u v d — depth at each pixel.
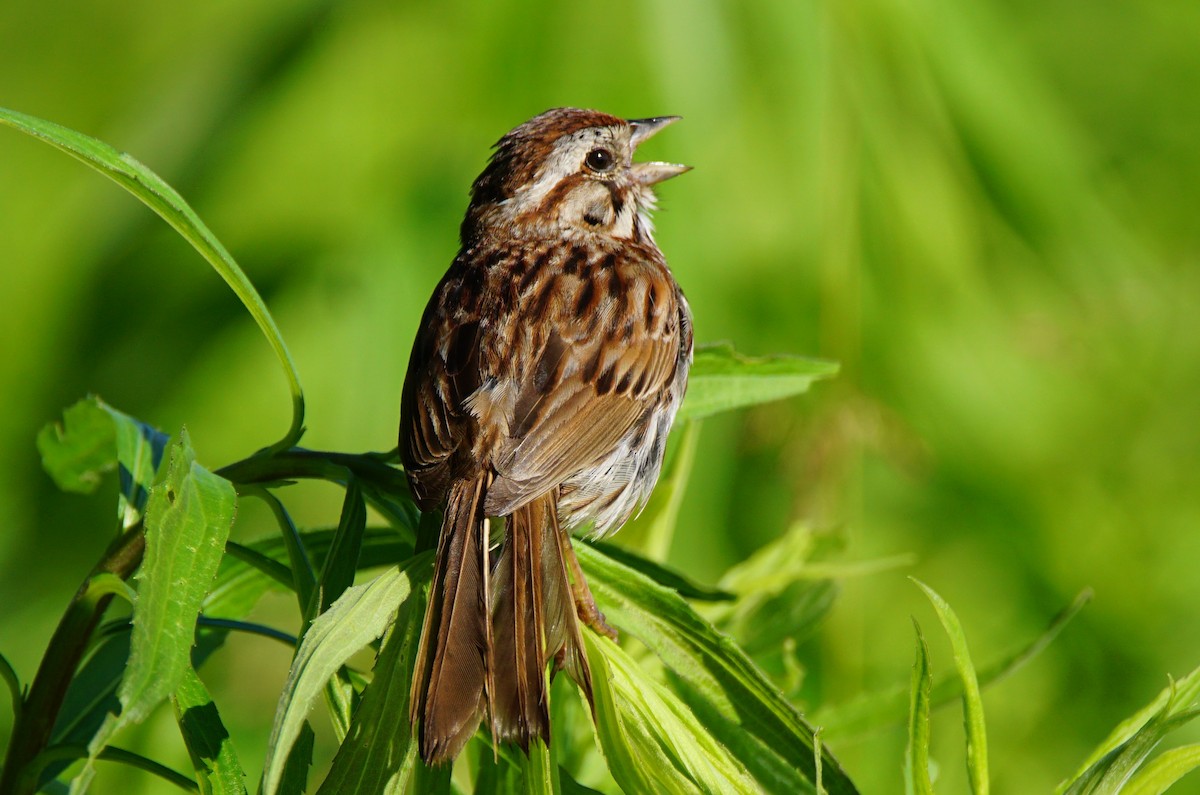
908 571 10.71
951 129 11.22
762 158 10.55
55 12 12.69
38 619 11.74
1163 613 11.59
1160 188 12.71
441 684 4.42
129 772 6.76
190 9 12.48
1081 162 12.20
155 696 3.94
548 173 7.20
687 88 10.60
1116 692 11.41
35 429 11.88
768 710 4.82
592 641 4.83
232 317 11.48
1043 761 11.07
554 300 6.34
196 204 11.45
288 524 4.82
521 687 4.54
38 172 12.48
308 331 11.18
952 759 10.92
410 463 5.35
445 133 11.18
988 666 5.87
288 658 11.34
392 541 5.67
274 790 3.90
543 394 5.98
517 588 4.99
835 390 10.39
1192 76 12.73
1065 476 11.50
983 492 10.98
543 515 5.37
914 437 10.62
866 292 10.73
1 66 12.69
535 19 10.91
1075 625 11.47
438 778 4.61
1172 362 12.09
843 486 10.37
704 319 10.32
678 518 10.28
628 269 6.65
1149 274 12.31
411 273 11.22
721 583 6.32
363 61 11.27
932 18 11.10
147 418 11.30
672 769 4.48
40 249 12.44
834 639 10.09
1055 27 12.77
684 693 5.13
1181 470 11.96
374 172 11.24
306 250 11.20
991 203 11.59
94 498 12.09
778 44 10.71
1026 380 11.48
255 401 11.18
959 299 10.92
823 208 10.55
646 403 6.33
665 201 10.39
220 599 5.80
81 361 11.70
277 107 11.41
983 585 11.14
